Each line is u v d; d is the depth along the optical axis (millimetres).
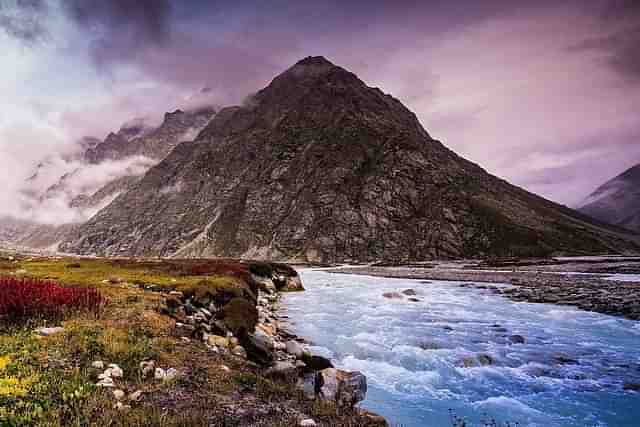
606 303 32594
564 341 20953
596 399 13172
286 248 194500
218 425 7355
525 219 193375
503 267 99875
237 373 10633
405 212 192625
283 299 38781
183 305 19016
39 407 6590
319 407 9289
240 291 25703
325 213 199875
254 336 14875
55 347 9742
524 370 15992
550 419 11695
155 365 9812
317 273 92062
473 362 16828
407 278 69312
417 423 11148
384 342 20172
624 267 84938
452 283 56125
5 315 11656
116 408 7242
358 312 30203
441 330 23297
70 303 13633
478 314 29234
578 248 174000
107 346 10172
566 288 43688
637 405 12672
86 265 38531
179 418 7199
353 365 16422
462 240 176875
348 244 183875
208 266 37938
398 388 13977
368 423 8805
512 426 11172
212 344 13664
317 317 27766
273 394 9648
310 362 14414
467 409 12273
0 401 6598
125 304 16172
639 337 21969
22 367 8266
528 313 29750
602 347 19750
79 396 7297
